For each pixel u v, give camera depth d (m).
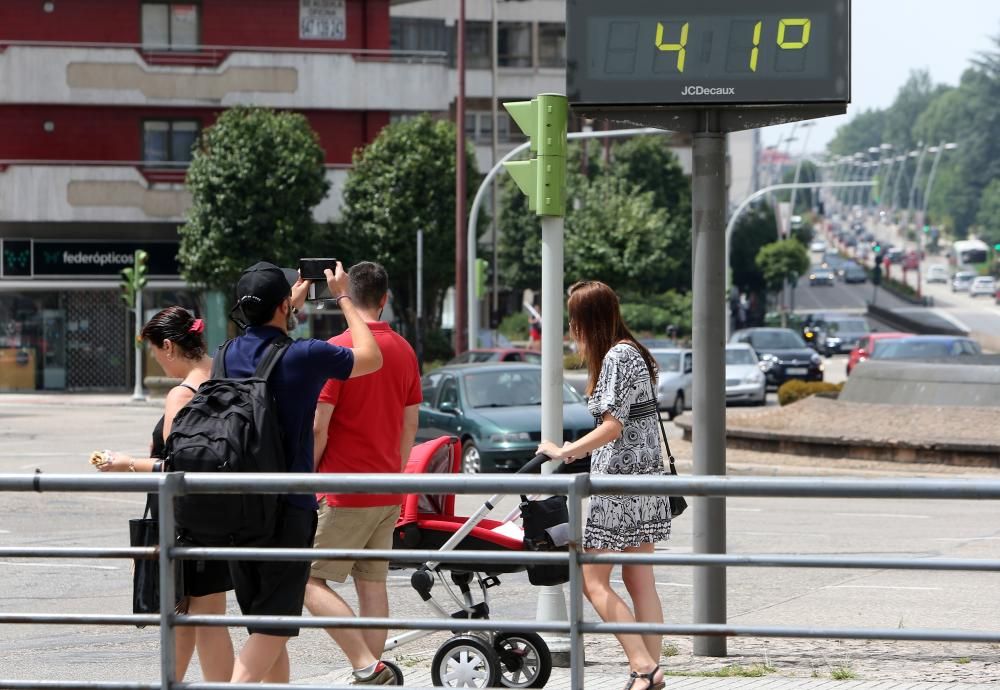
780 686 15.98
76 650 20.14
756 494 11.08
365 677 14.99
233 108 98.81
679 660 17.88
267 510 12.28
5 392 101.75
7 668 18.81
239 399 12.65
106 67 100.69
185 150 103.75
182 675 13.86
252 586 12.60
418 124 107.56
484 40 162.88
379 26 107.50
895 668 17.36
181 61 102.94
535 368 47.69
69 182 99.00
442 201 107.56
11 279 100.44
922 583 25.48
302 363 13.03
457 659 16.52
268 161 96.75
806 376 99.00
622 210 142.50
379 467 15.38
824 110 18.17
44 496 40.28
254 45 105.69
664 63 18.25
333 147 107.50
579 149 166.75
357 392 15.24
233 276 97.06
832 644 19.14
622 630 11.66
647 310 145.88
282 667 13.95
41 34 102.94
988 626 20.73
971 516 36.16
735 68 18.17
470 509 37.34
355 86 105.44
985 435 46.12
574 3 18.38
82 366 102.44
